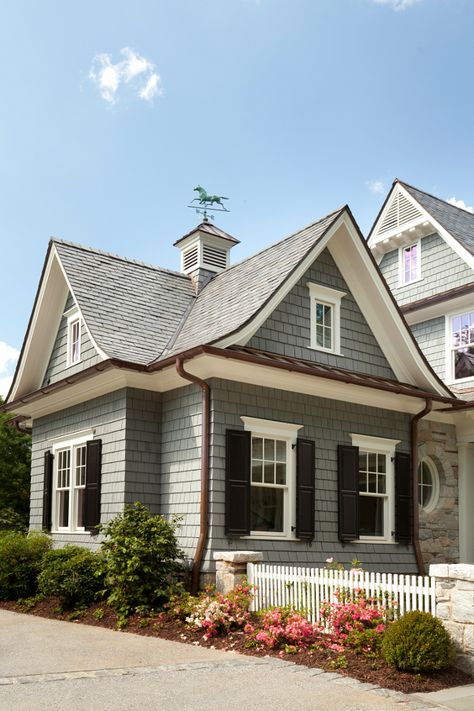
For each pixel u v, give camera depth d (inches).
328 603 350.9
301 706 247.1
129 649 337.1
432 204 761.6
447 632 303.0
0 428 863.1
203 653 330.6
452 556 610.2
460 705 256.8
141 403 506.9
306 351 523.8
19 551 508.7
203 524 451.2
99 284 572.4
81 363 565.6
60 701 245.1
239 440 470.0
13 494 852.0
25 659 313.0
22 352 634.8
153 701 248.4
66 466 586.6
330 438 525.7
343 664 301.4
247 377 482.9
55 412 609.9
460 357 689.6
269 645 334.0
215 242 664.4
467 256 685.9
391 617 332.8
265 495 491.5
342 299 560.7
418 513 569.6
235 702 249.6
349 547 519.5
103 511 511.5
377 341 578.2
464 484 627.2
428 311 715.4
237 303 525.3
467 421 625.0
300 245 536.1
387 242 778.2
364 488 547.5
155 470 505.0
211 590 424.8
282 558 478.9
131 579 408.8
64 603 447.5
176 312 592.4
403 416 580.4
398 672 293.3
